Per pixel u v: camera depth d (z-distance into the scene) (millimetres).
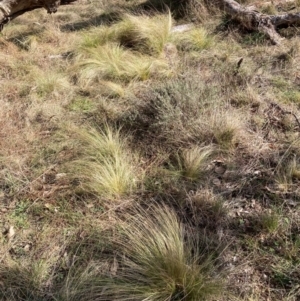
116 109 3818
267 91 3930
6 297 2195
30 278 2275
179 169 3029
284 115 3541
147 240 2295
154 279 2156
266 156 3117
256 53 4773
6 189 2949
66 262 2387
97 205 2771
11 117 3785
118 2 7895
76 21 7121
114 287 2135
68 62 5004
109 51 4875
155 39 5051
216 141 3260
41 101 4047
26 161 3207
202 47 5023
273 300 2135
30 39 5809
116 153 3045
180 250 2227
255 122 3494
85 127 3572
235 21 5496
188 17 6160
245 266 2305
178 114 3391
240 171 2982
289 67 4375
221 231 2527
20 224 2664
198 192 2812
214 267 2242
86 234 2564
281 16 5215
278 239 2449
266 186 2842
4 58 5016
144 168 3080
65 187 2928
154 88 3895
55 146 3328
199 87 3695
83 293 2154
